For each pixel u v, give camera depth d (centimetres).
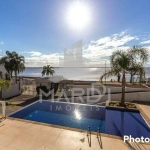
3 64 2216
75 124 885
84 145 555
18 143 565
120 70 1137
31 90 2006
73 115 1048
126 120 945
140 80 1174
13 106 1232
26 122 767
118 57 1132
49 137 613
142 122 917
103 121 935
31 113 1072
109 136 629
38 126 720
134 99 1476
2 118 820
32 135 629
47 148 533
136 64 1120
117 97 1512
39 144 559
